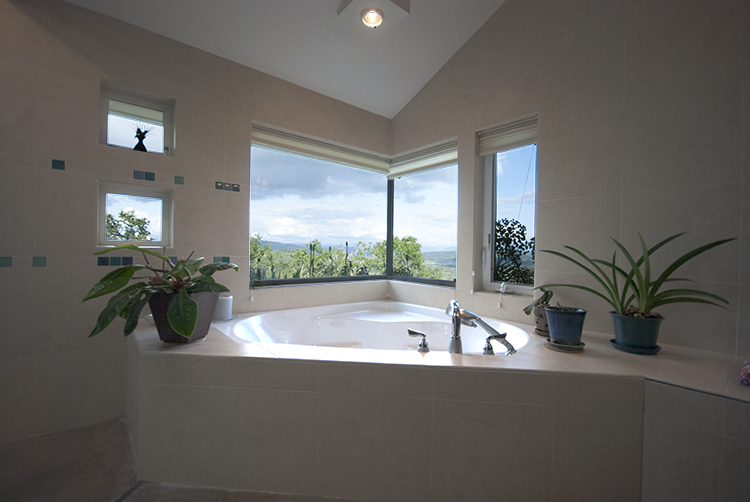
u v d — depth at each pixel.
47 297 1.79
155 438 1.44
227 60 2.35
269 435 1.40
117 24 1.95
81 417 1.88
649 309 1.59
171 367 1.43
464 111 2.62
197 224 2.23
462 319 1.81
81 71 1.86
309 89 2.74
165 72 2.10
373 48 2.51
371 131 3.12
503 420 1.32
